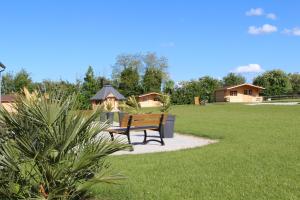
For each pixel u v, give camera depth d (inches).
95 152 197.5
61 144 196.2
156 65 3326.8
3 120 198.2
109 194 245.9
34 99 204.5
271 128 674.2
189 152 418.3
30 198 187.8
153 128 510.3
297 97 3093.0
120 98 1286.9
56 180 194.1
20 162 195.0
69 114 204.5
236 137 547.5
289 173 298.4
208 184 269.9
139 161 365.7
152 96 2952.8
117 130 482.9
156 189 257.8
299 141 485.4
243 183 270.4
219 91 3166.8
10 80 2084.2
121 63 3289.9
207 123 834.2
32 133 196.9
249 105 1905.8
